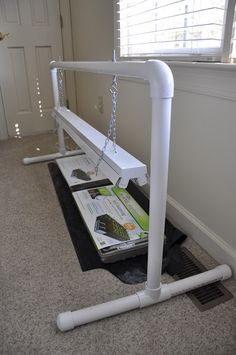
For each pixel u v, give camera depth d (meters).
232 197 0.98
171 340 0.81
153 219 0.80
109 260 1.09
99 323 0.87
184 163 1.21
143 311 0.90
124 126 1.75
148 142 1.49
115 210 1.33
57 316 0.87
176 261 1.10
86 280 1.02
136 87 1.50
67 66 1.37
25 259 1.13
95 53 2.08
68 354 0.78
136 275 1.04
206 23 0.98
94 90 2.23
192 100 1.08
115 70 0.80
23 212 1.45
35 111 2.74
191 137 1.13
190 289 0.95
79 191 1.49
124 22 1.56
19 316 0.89
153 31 1.28
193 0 1.03
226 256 1.04
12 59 2.51
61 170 1.74
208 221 1.13
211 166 1.05
